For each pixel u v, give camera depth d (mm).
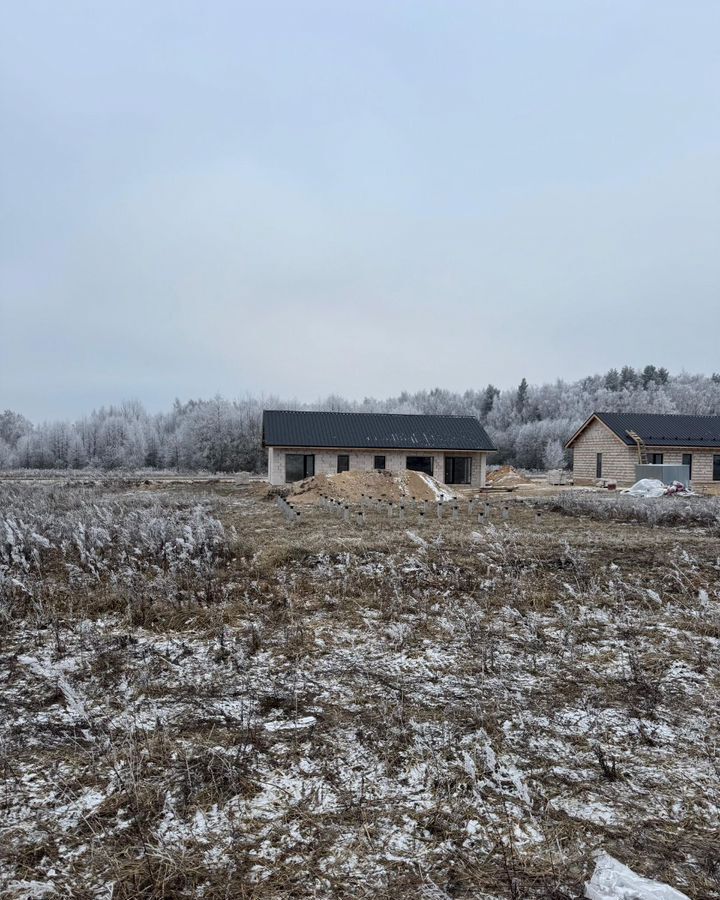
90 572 10273
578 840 3791
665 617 8375
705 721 5402
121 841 3783
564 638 7562
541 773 4535
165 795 4254
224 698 5867
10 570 10172
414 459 33562
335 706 5660
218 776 4453
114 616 8422
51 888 3373
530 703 5746
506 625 8031
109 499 22797
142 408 114500
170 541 11742
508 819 4004
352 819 4000
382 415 36219
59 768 4613
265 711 5566
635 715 5512
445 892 3344
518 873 3482
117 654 7008
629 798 4246
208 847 3729
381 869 3541
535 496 27000
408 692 5969
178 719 5410
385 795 4262
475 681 6262
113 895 3326
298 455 32469
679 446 35094
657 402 100188
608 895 3213
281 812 4078
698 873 3484
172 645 7340
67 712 5594
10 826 3928
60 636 7664
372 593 9188
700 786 4398
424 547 11297
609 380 126250
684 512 17875
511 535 13422
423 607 8641
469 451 33875
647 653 7094
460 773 4516
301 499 24062
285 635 7602
